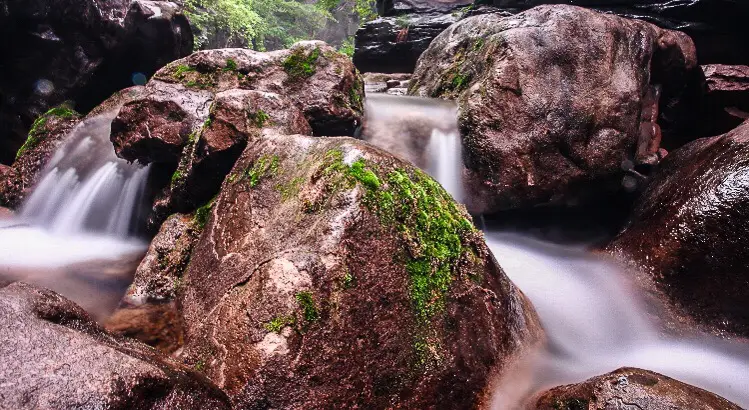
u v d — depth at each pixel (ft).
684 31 27.58
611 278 16.34
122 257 15.87
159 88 17.12
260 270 8.37
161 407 5.58
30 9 26.02
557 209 20.22
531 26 21.39
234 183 12.17
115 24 30.25
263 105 15.16
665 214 16.06
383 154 9.72
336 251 8.00
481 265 9.64
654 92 25.77
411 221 8.95
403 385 7.70
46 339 5.53
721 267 13.62
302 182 9.97
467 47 26.55
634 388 7.83
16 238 17.40
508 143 18.98
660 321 14.07
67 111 23.45
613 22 21.38
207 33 49.55
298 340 7.25
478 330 8.87
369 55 40.96
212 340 8.06
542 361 10.32
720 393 11.08
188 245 13.20
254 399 6.82
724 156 15.19
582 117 19.62
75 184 19.93
